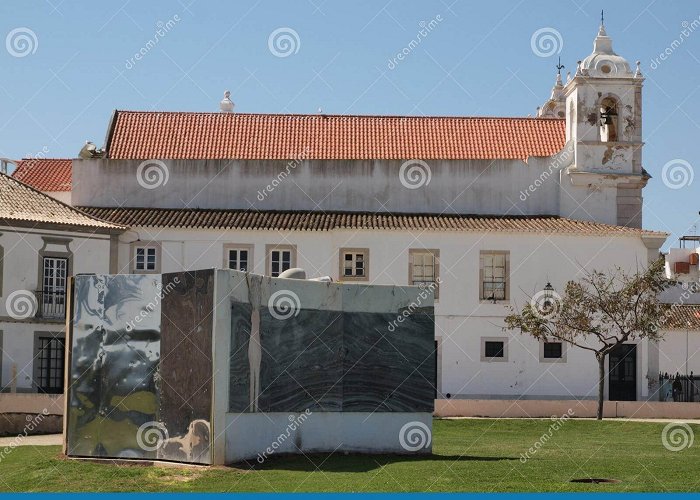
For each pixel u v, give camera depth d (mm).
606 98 52094
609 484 22109
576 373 47625
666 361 58250
